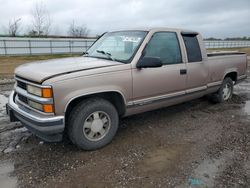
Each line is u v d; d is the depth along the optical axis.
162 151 3.82
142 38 4.34
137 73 4.07
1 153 3.74
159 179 3.10
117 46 4.52
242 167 3.37
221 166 3.39
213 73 5.67
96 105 3.73
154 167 3.37
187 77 4.91
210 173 3.23
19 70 3.94
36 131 3.54
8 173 3.23
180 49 4.84
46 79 3.32
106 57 4.38
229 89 6.56
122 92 3.93
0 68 16.28
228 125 4.93
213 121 5.14
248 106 6.29
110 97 4.11
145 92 4.23
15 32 43.81
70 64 3.90
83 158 3.60
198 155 3.70
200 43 5.31
